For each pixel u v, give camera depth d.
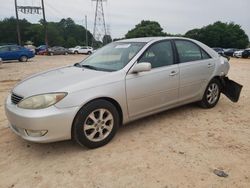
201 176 3.08
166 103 4.57
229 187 2.89
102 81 3.72
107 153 3.63
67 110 3.40
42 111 3.31
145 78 4.14
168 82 4.46
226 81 5.69
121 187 2.90
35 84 3.76
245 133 4.30
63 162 3.44
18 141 4.07
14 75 11.91
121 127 4.54
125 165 3.33
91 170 3.23
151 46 4.43
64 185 2.96
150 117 5.01
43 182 3.03
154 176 3.09
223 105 5.84
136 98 4.07
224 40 77.56
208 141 3.99
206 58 5.28
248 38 80.50
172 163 3.36
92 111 3.62
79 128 3.53
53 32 83.75
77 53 43.94
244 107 5.71
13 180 3.08
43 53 39.16
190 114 5.19
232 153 3.62
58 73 4.22
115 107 3.89
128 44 4.65
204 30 79.69
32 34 83.62
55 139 3.41
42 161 3.48
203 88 5.22
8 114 3.63
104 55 4.70
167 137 4.13
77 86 3.53
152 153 3.62
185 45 4.98
